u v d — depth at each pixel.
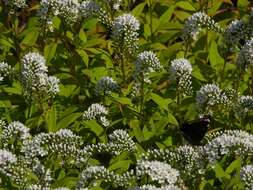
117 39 10.01
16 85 10.55
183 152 8.20
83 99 10.44
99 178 7.90
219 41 11.20
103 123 9.44
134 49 10.16
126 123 9.71
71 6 10.44
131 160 8.87
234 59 11.22
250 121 9.84
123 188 8.39
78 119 9.92
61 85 10.43
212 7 12.01
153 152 8.40
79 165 8.52
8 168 8.05
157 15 12.12
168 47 11.05
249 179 7.88
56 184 8.23
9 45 11.09
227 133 9.05
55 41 11.36
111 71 10.68
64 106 10.27
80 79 10.77
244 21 10.45
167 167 7.69
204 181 8.39
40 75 9.53
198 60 10.88
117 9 10.77
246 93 10.40
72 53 10.91
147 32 11.58
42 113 9.87
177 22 11.82
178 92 9.79
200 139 9.10
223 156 8.98
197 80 10.59
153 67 9.57
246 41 9.93
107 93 10.05
